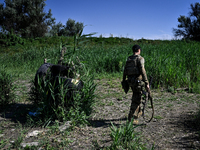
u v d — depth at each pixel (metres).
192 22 38.78
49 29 50.38
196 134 3.46
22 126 4.01
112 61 10.77
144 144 3.15
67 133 3.52
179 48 14.84
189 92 6.77
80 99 4.25
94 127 3.95
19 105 5.39
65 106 4.12
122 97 6.27
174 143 3.20
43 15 48.31
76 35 4.83
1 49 19.95
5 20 44.53
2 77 5.39
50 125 3.96
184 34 39.62
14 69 11.96
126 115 4.71
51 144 3.19
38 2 48.06
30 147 3.05
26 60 14.20
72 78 4.38
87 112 4.37
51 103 4.18
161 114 4.71
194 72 8.15
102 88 7.37
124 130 3.16
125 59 10.65
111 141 3.31
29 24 46.44
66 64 4.86
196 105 5.37
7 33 22.70
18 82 8.34
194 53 10.38
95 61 11.02
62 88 3.99
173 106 5.33
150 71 7.91
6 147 3.12
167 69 7.90
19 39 22.44
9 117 4.58
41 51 15.43
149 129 3.82
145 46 15.77
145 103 3.83
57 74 4.49
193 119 4.20
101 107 5.32
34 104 4.67
